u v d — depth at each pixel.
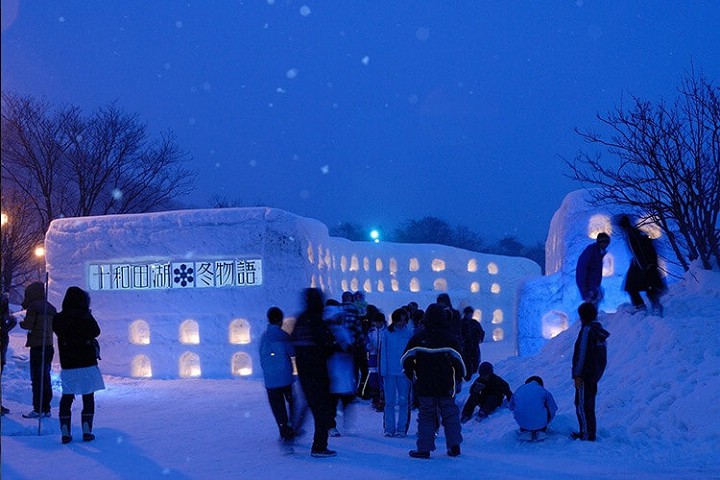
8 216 31.23
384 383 10.33
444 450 9.02
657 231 16.33
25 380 14.26
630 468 7.31
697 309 12.07
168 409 13.98
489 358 25.81
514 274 37.91
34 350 11.48
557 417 9.30
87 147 35.34
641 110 14.58
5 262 30.70
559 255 18.19
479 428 10.52
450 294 35.94
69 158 35.16
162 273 20.08
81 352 9.80
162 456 8.77
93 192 35.09
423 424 8.40
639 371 10.00
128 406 14.46
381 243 35.56
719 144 14.02
